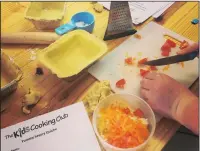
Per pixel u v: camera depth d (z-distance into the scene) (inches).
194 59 30.2
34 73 29.3
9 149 24.5
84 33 30.4
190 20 34.2
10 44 31.7
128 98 26.3
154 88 26.8
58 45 29.4
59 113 26.3
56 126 25.6
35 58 30.5
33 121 26.0
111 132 24.3
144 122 24.9
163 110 25.7
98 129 24.7
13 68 27.8
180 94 26.3
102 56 30.1
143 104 25.9
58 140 24.9
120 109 26.0
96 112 25.3
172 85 26.9
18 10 35.3
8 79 28.2
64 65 28.9
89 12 33.9
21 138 25.1
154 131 24.8
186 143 38.5
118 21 31.8
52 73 28.3
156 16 34.6
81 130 25.3
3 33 31.6
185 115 25.2
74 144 24.6
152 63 29.9
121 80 28.6
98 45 29.5
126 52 31.0
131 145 23.6
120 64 30.0
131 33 32.8
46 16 33.3
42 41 31.2
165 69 29.6
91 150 24.3
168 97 26.2
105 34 32.4
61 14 33.1
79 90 28.1
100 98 26.6
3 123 26.0
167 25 33.8
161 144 24.5
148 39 32.3
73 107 26.6
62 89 28.2
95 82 28.6
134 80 28.7
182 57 29.8
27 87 28.3
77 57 29.7
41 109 26.9
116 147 23.1
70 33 30.4
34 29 33.2
